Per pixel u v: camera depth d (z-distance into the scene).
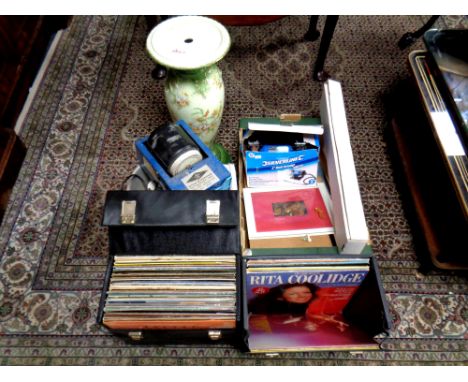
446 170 0.99
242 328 0.77
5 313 1.08
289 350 0.86
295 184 1.08
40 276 1.14
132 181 1.04
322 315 1.05
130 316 0.76
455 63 1.13
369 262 0.83
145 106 1.56
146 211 0.80
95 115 1.53
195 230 0.82
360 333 0.91
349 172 0.90
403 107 1.39
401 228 1.24
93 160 1.40
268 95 1.60
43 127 1.49
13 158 1.32
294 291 0.92
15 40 1.41
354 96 1.59
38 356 1.01
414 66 1.21
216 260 0.81
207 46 0.92
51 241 1.21
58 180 1.35
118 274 0.80
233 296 0.78
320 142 1.13
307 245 0.96
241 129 1.09
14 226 1.24
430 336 1.04
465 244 1.02
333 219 0.99
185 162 0.89
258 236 0.98
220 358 1.01
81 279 1.14
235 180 1.07
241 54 1.74
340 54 1.74
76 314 1.08
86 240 1.21
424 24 1.84
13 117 1.41
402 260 1.17
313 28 1.75
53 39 1.78
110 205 0.81
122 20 1.86
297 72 1.68
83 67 1.68
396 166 1.34
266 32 1.83
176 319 0.76
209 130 1.14
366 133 1.48
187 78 0.98
